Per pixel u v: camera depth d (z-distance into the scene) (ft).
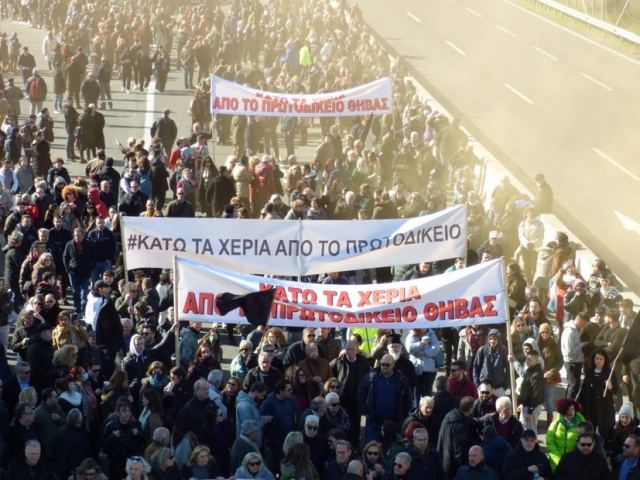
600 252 90.74
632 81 156.66
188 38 155.43
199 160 97.55
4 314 65.41
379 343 59.52
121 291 67.62
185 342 58.59
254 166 93.61
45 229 73.46
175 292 52.85
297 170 93.30
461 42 183.52
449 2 225.15
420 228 59.72
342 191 86.69
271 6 179.32
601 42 184.34
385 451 50.72
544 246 76.69
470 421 49.78
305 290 53.06
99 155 94.07
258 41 154.81
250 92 96.58
